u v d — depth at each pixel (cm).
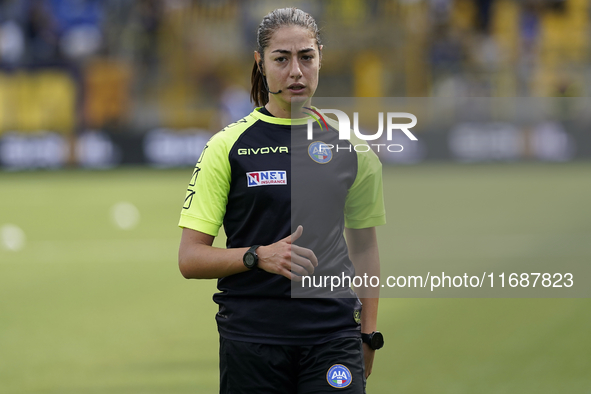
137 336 2131
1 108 7300
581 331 1988
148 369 1823
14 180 6669
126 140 7500
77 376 1778
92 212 4881
